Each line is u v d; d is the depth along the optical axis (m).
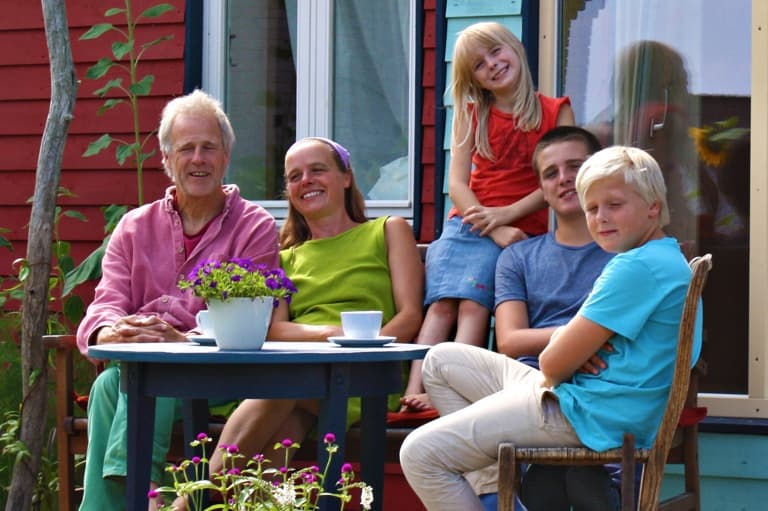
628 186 3.53
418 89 5.58
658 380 3.45
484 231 4.74
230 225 4.76
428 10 5.57
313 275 4.81
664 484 4.89
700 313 3.58
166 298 4.62
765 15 5.07
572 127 4.48
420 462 3.57
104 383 4.34
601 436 3.41
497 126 4.92
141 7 6.04
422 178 5.60
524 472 3.91
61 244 5.92
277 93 6.08
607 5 5.31
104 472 4.10
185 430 4.16
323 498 3.50
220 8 6.06
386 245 4.85
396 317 4.69
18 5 6.14
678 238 5.21
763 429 4.81
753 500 4.84
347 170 4.97
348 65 6.01
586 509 3.63
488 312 4.68
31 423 4.95
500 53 4.87
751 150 5.07
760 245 5.03
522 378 3.89
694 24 5.21
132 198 6.03
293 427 4.18
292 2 6.06
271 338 4.55
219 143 4.71
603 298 3.44
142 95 5.96
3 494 5.54
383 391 3.69
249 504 3.37
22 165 6.12
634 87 5.29
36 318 4.96
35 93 6.11
